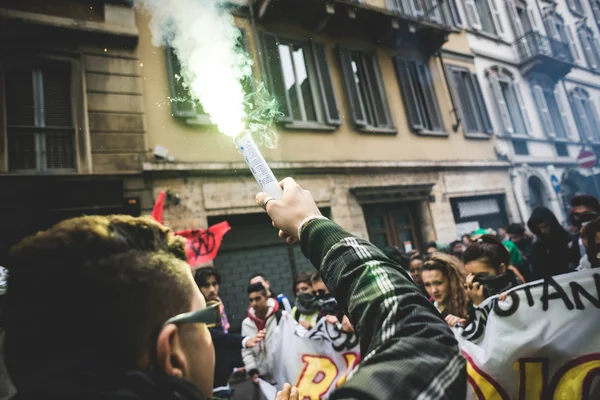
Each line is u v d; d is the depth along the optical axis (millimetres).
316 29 8398
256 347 3182
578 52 15781
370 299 488
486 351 1715
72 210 5133
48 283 437
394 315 459
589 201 4020
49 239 468
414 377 384
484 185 10227
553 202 11633
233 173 6535
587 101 15141
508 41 12859
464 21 11789
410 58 9945
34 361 422
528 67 12594
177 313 511
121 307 445
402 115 9344
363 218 8000
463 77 11000
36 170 5273
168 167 5863
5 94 5250
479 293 2125
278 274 6996
